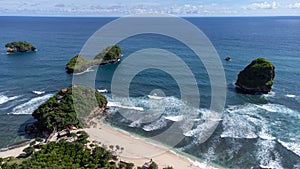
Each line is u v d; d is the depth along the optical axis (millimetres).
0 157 46250
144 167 42125
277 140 53625
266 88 80625
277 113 66688
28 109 67938
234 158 47781
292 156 48469
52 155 43062
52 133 52719
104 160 42719
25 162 41312
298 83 89500
